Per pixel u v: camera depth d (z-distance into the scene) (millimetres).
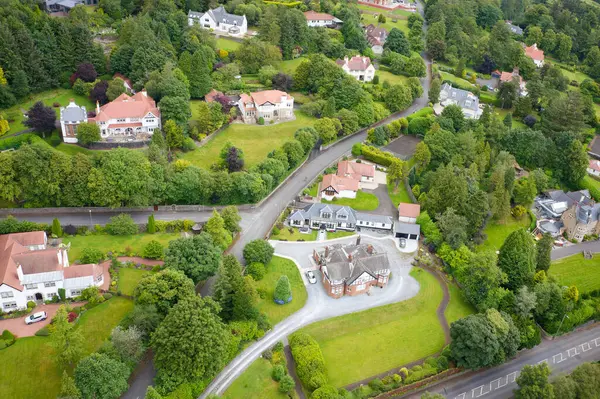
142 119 179625
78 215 153375
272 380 117000
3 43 179500
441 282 152625
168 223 151125
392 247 163500
